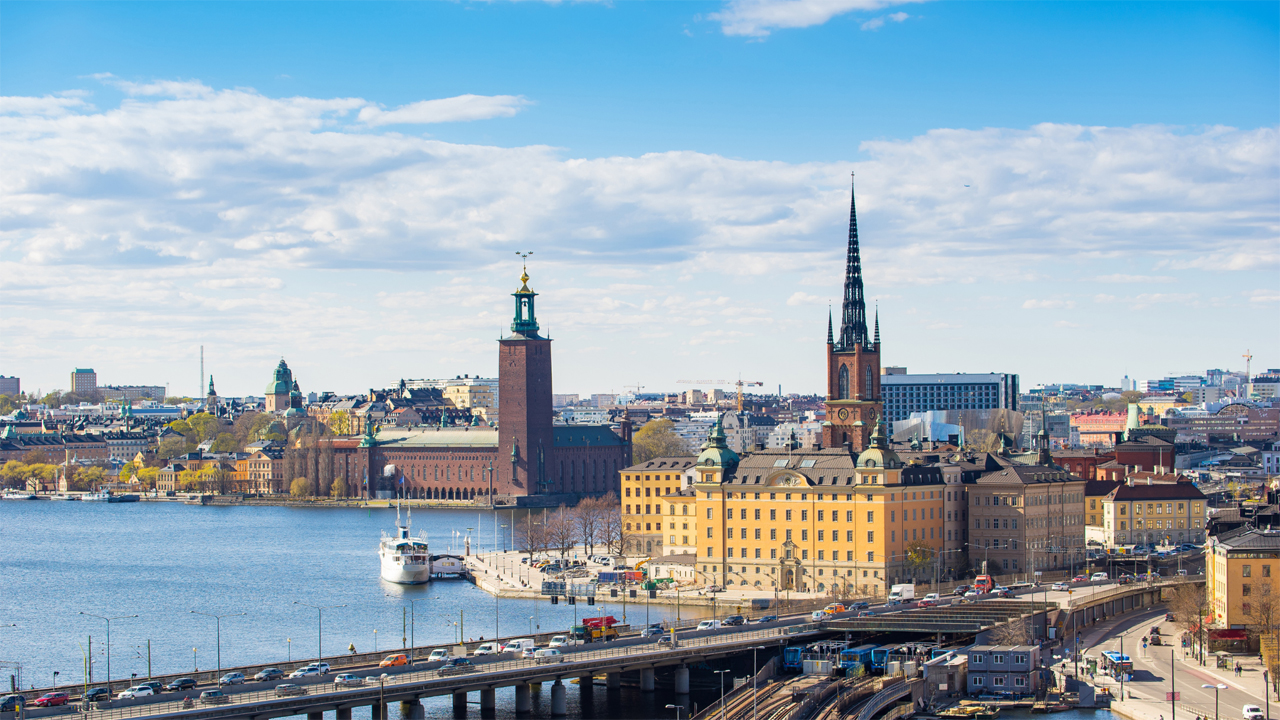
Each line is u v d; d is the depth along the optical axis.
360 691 188.50
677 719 195.62
